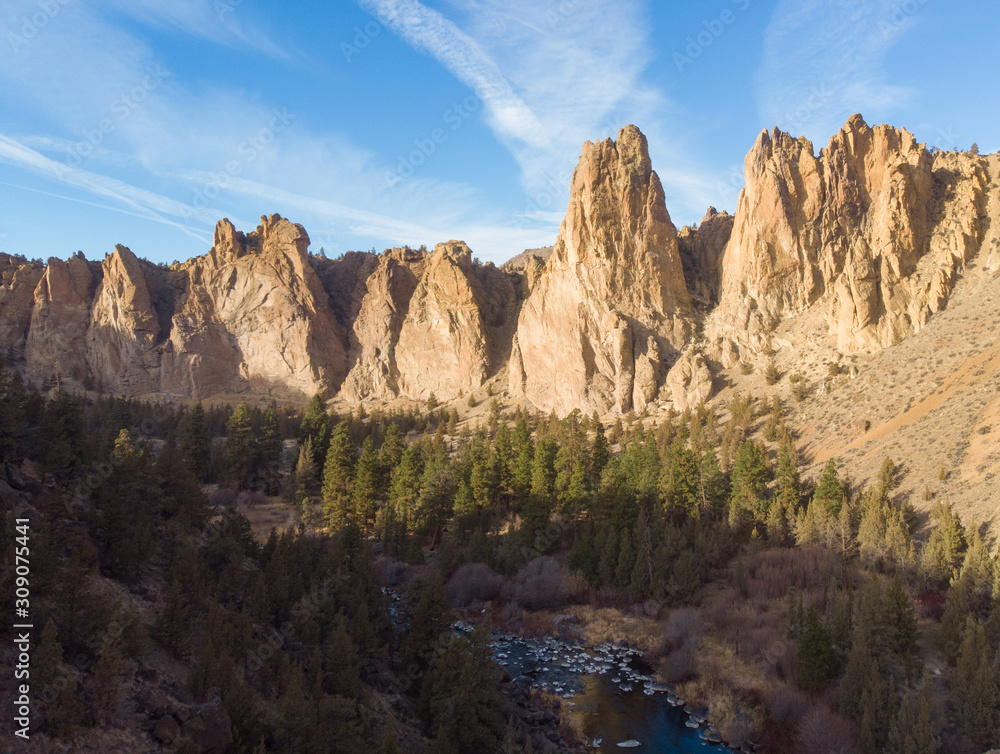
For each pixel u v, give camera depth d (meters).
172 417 137.62
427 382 184.62
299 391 194.38
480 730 38.09
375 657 43.06
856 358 110.38
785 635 52.81
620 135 157.38
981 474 67.88
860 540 65.88
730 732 43.50
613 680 52.62
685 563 65.06
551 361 152.00
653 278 147.25
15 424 43.41
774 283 135.88
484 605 67.81
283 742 30.17
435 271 193.25
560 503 87.88
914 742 35.38
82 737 25.22
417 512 86.12
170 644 33.53
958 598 48.22
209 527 51.59
